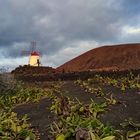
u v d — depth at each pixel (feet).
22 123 40.88
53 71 134.21
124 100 47.67
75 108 40.91
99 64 148.15
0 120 40.24
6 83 63.62
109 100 46.03
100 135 31.55
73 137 31.17
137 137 31.50
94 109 40.40
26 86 77.30
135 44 161.48
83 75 92.53
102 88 61.26
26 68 128.57
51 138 33.96
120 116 39.19
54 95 57.88
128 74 84.28
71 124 34.24
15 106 53.98
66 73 95.35
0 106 53.52
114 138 30.40
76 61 158.10
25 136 34.55
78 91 61.57
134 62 140.26
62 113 42.16
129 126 35.14
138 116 39.06
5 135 35.47
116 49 159.94
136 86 59.36
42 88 72.28
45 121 40.55
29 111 47.55
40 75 97.81
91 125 33.14
